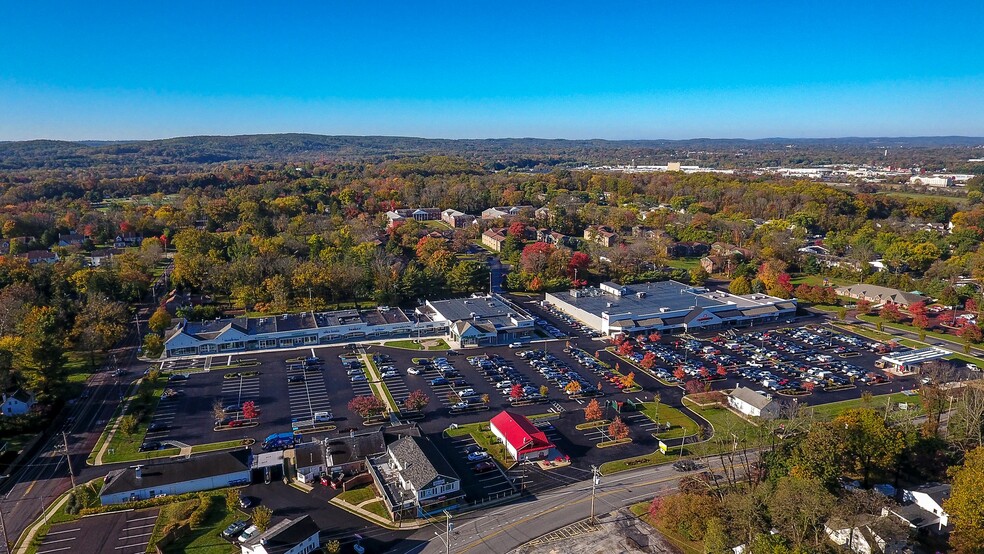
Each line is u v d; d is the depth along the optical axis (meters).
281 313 172.38
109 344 139.88
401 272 195.50
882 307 183.12
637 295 190.38
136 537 76.12
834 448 83.44
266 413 111.94
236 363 136.38
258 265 187.62
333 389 123.38
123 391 119.88
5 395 105.94
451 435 105.50
